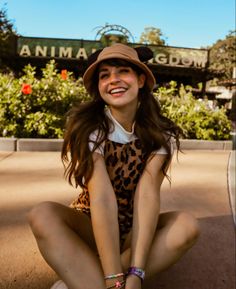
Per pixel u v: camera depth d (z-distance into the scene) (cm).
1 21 1867
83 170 157
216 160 539
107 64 161
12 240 219
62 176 385
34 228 142
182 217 153
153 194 158
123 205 166
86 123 163
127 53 160
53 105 607
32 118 584
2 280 174
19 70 1669
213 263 203
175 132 176
